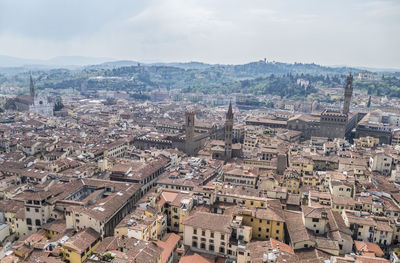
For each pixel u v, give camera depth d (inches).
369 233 4985.2
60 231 5196.9
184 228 4995.1
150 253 4207.7
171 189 6451.8
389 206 5698.8
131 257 4050.2
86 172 7564.0
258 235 5132.9
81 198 6594.5
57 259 4291.3
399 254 4788.4
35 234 5078.7
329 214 5393.7
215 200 5940.0
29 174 7135.8
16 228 5767.7
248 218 5132.9
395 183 7165.4
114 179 7308.1
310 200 6210.6
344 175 7130.9
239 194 6082.7
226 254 4771.2
